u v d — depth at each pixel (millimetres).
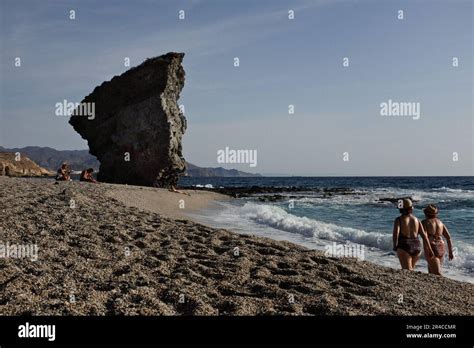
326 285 6539
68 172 26094
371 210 26906
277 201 35688
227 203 31656
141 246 8711
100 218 11234
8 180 21891
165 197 24797
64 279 6074
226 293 5988
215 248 8984
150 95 37938
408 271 8070
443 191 52000
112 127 38812
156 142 36531
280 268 7461
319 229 15266
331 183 100562
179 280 6367
